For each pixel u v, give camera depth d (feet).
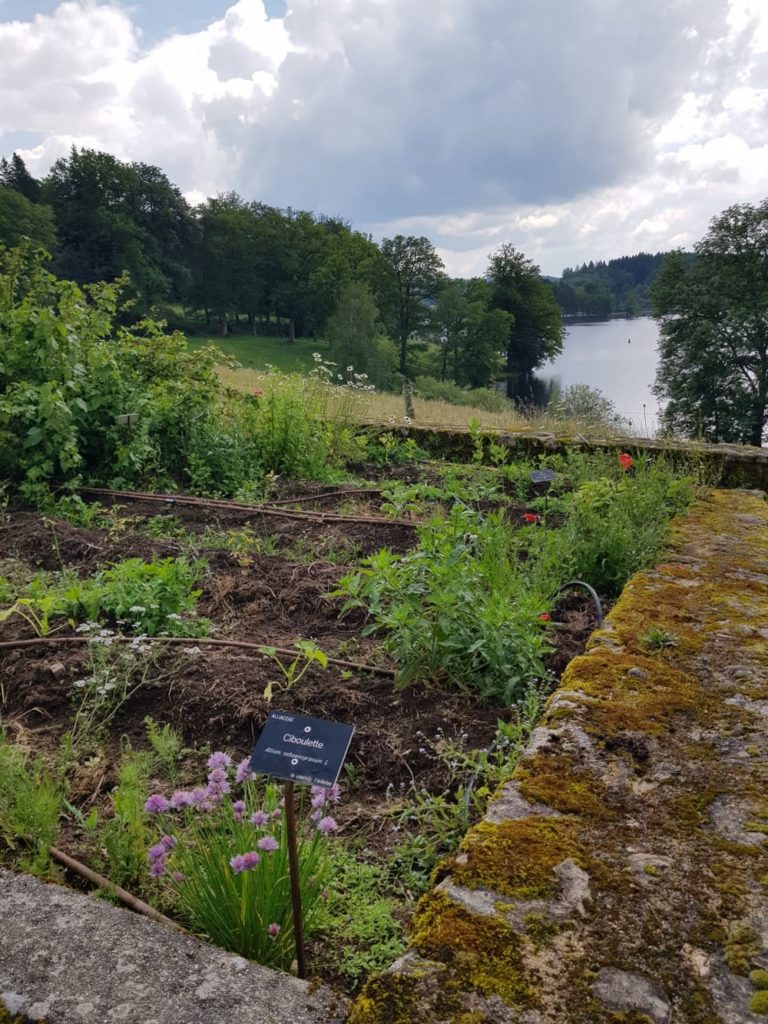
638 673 9.48
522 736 9.53
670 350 106.32
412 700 10.80
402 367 210.38
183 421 24.58
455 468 24.85
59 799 8.28
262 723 10.19
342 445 27.14
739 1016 4.90
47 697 10.80
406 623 11.24
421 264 213.05
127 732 10.27
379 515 20.70
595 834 6.59
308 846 7.41
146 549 16.66
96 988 5.37
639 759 7.73
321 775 6.07
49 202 180.45
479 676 10.96
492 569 14.05
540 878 6.04
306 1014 5.19
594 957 5.34
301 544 17.87
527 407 50.78
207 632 12.87
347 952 6.61
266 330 238.89
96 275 171.42
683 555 14.79
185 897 6.79
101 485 22.80
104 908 6.21
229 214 219.41
